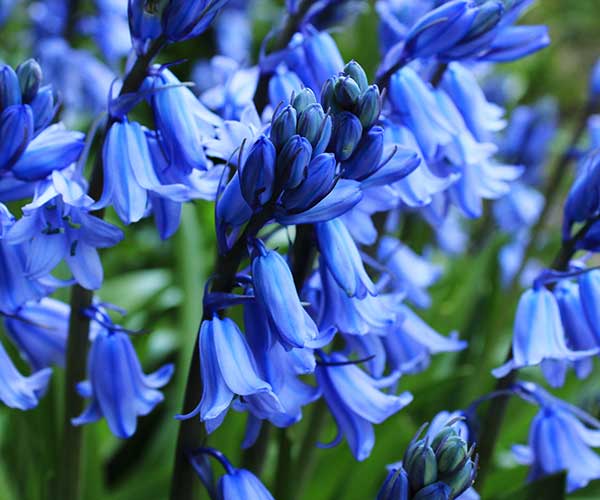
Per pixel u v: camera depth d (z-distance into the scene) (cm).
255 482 35
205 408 33
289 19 39
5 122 34
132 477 50
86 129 64
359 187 33
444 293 57
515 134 67
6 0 70
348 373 36
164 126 35
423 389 46
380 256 43
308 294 37
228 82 39
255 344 34
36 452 45
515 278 55
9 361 37
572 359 37
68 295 47
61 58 60
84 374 39
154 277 60
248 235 33
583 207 37
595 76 53
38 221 35
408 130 37
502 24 38
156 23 35
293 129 32
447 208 40
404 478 33
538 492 39
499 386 39
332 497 47
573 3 156
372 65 80
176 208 36
